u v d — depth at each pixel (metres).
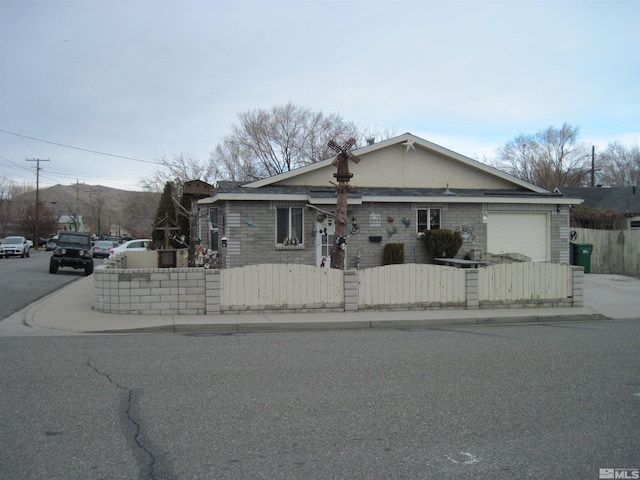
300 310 12.97
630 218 30.78
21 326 11.61
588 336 10.73
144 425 5.41
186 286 12.59
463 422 5.57
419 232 20.05
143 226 70.06
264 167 41.12
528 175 46.91
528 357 8.62
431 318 12.50
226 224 18.56
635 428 5.46
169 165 44.22
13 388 6.62
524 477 4.36
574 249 22.05
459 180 21.91
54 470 4.39
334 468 4.48
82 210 131.88
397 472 4.41
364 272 13.29
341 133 40.56
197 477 4.30
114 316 12.30
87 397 6.29
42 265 30.84
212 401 6.18
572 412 5.92
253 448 4.86
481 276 13.95
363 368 7.78
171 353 8.74
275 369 7.68
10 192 77.88
